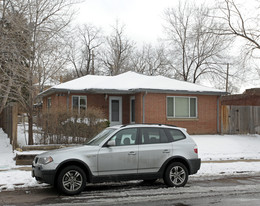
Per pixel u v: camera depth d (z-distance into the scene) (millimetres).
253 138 20312
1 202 7488
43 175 7910
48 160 7988
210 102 22359
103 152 8289
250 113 22234
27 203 7379
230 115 22391
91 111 15328
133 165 8500
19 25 14578
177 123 21250
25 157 12359
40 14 15094
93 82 24062
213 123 22297
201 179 10492
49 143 14594
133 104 22312
